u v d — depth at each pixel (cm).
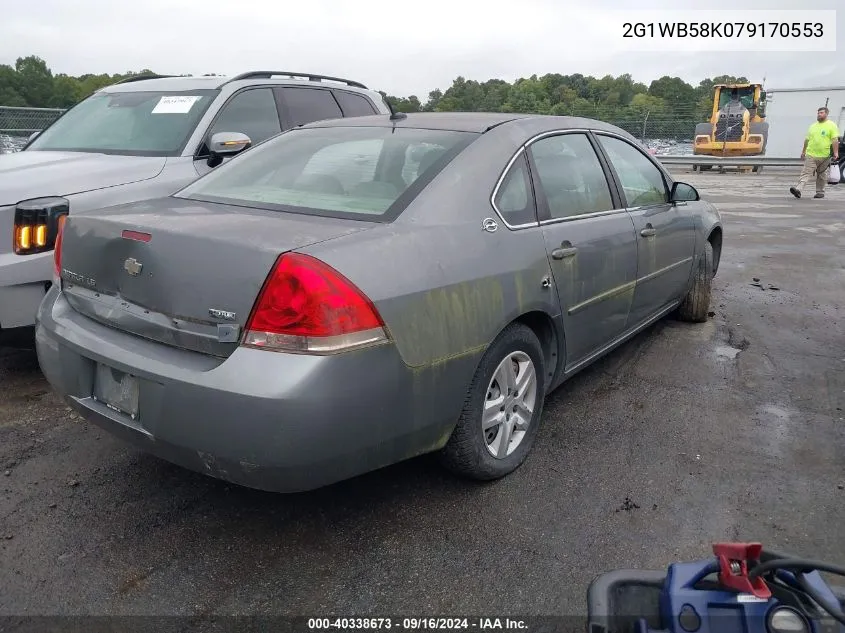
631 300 425
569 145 390
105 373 280
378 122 375
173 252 259
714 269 620
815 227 1109
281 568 269
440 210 295
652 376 462
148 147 544
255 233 260
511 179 333
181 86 605
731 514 304
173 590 256
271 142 387
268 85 629
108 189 466
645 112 2811
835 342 536
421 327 264
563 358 362
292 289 237
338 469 252
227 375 238
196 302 252
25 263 414
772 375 466
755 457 354
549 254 335
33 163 496
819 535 290
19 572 263
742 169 2455
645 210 447
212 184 353
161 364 254
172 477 331
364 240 262
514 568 269
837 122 2638
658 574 191
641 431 383
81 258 296
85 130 587
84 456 349
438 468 338
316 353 237
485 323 292
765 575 172
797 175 2325
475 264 291
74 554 274
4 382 441
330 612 246
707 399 426
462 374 285
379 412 253
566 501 313
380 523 296
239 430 237
